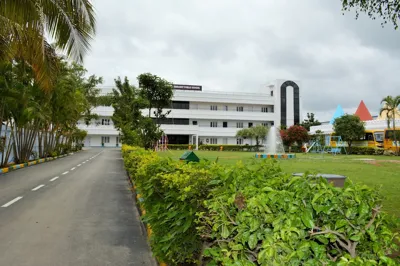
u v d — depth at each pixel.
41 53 10.34
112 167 21.81
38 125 25.61
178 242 3.83
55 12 9.62
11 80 18.36
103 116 69.25
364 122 50.31
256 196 2.45
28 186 12.59
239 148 63.03
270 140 49.28
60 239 5.88
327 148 48.91
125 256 5.10
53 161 27.94
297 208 2.23
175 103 71.50
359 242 2.31
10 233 6.19
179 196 3.65
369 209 2.29
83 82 44.03
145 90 27.98
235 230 2.60
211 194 3.11
